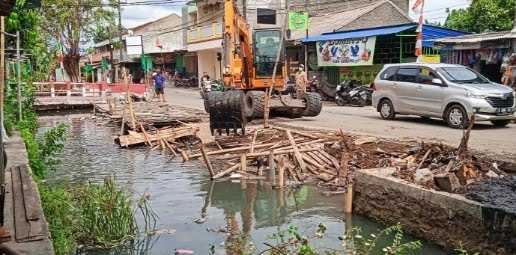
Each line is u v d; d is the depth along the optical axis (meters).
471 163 7.01
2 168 5.52
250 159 11.33
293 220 7.65
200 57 46.47
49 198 6.96
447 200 6.06
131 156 13.68
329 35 27.47
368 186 7.52
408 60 24.14
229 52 17.25
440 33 23.34
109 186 7.80
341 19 30.75
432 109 14.92
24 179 7.60
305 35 30.08
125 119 18.14
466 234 5.83
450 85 14.33
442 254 6.00
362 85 23.88
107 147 15.45
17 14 11.77
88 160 13.25
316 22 32.88
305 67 28.95
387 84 16.59
